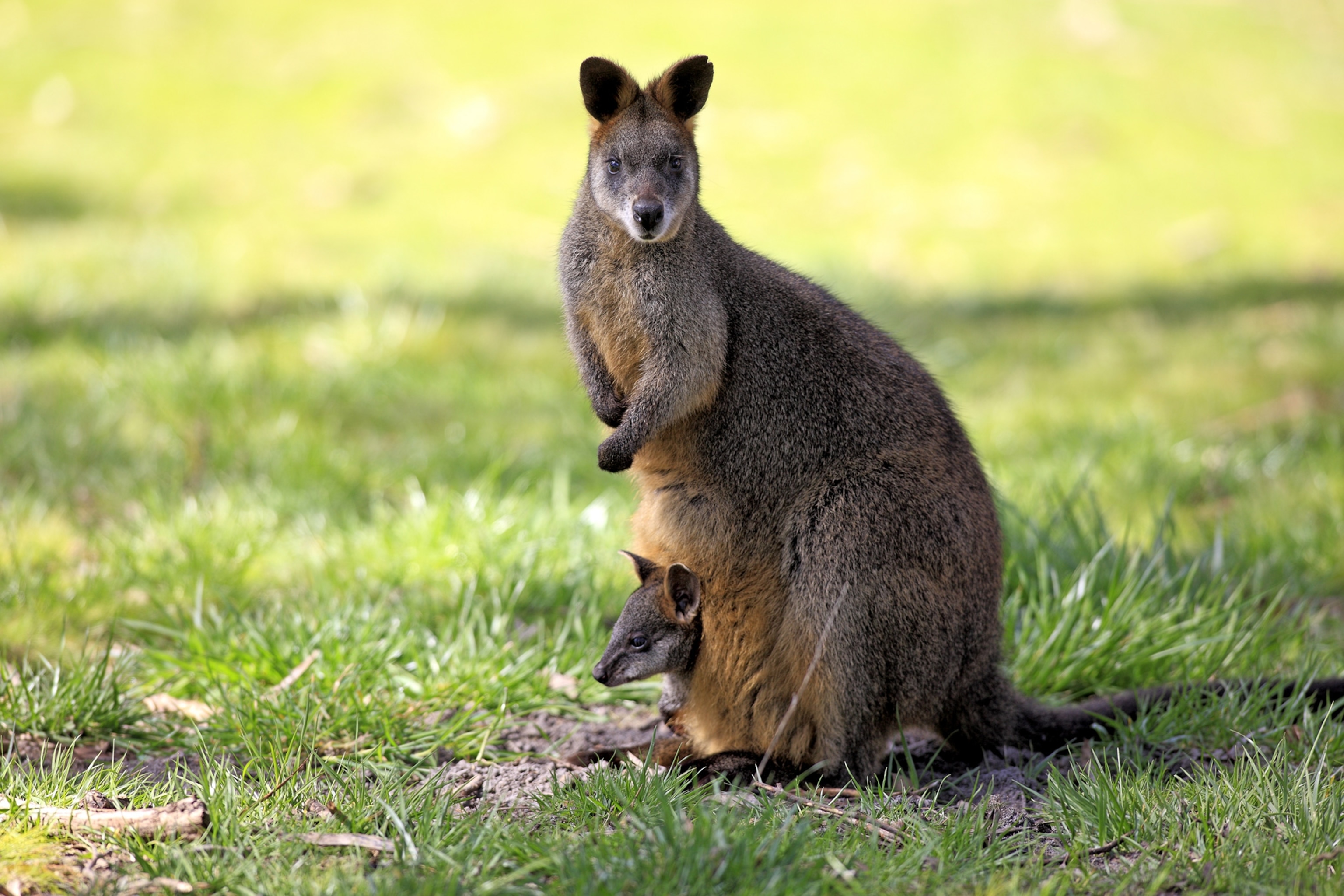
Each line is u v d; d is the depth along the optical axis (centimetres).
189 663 839
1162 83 3416
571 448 1402
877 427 799
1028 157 3009
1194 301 2223
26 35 3269
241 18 3425
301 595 973
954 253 2528
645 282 802
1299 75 3544
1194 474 1336
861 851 596
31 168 2653
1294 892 552
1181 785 690
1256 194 2883
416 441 1388
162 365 1464
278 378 1498
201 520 1089
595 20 3469
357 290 1858
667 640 781
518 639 902
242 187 2667
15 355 1555
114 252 2086
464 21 3428
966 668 779
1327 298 2180
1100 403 1659
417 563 1043
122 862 585
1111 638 888
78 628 920
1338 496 1236
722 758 766
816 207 2734
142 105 3008
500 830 605
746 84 3219
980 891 564
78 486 1196
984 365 1873
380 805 641
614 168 810
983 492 811
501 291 2067
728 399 816
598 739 822
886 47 3453
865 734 761
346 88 3117
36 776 675
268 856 589
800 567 775
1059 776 696
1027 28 3638
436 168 2817
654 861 559
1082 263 2492
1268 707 800
